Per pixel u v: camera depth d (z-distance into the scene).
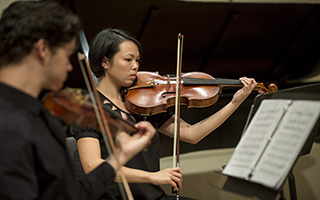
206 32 3.45
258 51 3.76
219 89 2.35
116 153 1.43
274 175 1.22
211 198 3.43
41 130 1.22
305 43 3.73
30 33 1.19
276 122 1.31
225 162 3.69
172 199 2.05
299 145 1.22
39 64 1.22
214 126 2.22
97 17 2.98
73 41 1.29
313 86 1.50
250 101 3.59
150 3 3.00
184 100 2.24
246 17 3.42
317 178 3.46
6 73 1.21
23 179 1.12
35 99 1.23
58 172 1.22
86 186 1.38
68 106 1.35
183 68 3.71
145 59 3.44
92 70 2.05
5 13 1.25
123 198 1.89
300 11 3.48
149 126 1.46
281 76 4.00
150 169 1.97
